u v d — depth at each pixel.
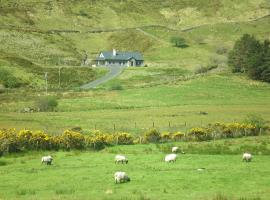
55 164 118.75
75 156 131.75
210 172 101.56
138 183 91.62
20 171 109.81
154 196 78.50
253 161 117.00
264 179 93.31
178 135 160.62
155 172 103.12
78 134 148.50
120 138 156.62
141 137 160.62
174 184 90.06
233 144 149.50
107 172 105.38
